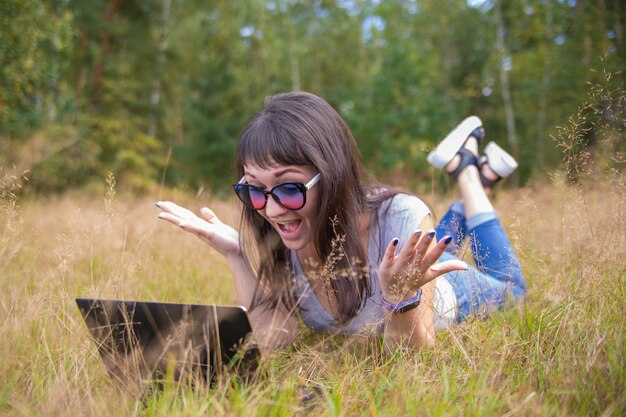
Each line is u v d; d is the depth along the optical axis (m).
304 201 1.80
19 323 1.82
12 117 9.02
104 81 15.28
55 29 9.38
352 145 1.96
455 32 20.47
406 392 1.44
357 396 1.50
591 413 1.35
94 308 1.59
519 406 1.33
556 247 2.44
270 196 1.85
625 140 2.14
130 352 1.60
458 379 1.59
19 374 1.59
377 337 1.94
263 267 2.11
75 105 13.55
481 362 1.63
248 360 1.57
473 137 3.14
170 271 3.00
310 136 1.81
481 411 1.35
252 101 20.78
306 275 2.11
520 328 1.86
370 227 2.03
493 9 18.38
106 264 2.68
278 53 22.09
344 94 19.34
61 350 1.78
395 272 1.65
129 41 16.19
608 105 2.17
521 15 14.37
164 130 17.91
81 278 2.71
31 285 2.47
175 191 5.56
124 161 14.43
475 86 20.00
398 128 17.03
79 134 12.09
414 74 17.64
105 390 1.58
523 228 2.36
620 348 1.56
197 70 20.33
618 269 1.98
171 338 1.54
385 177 12.45
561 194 2.34
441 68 20.72
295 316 2.11
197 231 2.12
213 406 1.42
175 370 1.58
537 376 1.55
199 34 20.39
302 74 23.39
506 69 18.55
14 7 8.20
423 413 1.37
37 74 9.40
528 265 2.31
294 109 1.85
